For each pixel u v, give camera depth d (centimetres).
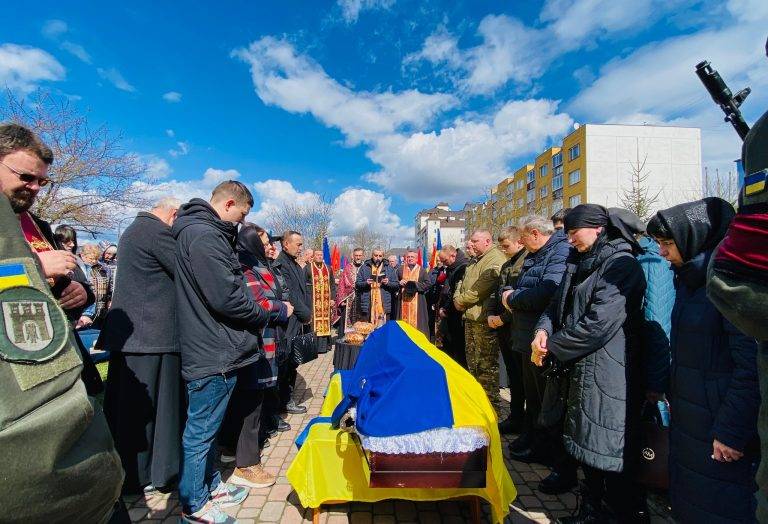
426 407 212
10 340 94
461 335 554
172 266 277
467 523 259
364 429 210
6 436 89
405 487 209
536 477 319
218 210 258
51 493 98
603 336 217
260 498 282
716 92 217
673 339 185
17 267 99
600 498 241
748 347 151
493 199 2842
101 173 1194
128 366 275
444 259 598
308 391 548
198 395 237
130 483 280
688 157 3878
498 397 428
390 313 745
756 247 105
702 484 168
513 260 395
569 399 236
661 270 232
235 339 240
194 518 238
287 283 443
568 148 4066
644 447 227
